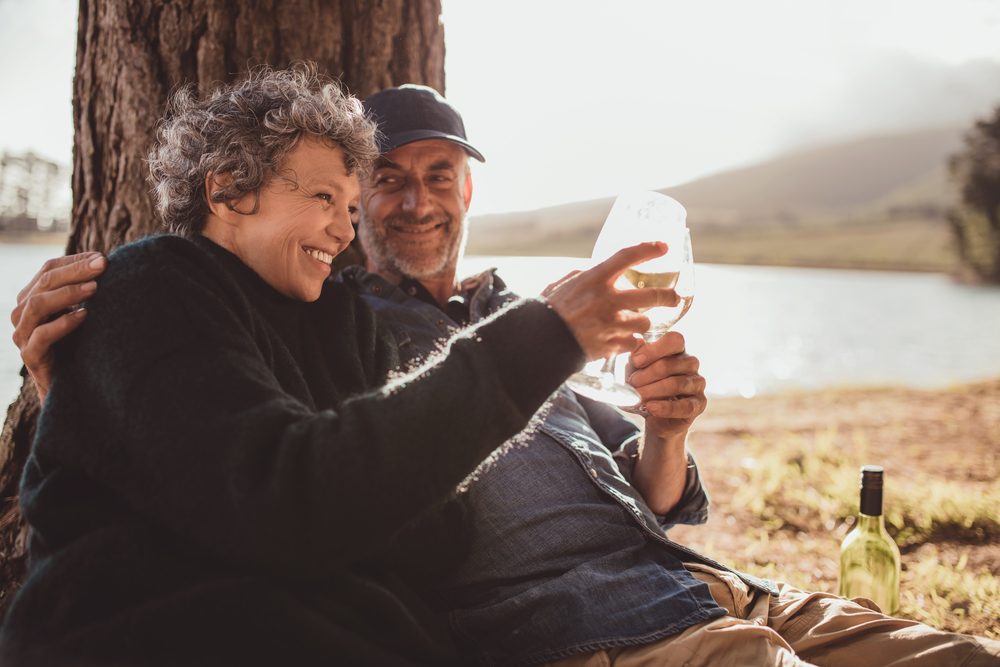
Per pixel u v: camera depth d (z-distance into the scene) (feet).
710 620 5.08
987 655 4.80
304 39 8.41
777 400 23.49
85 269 4.42
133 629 3.84
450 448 3.84
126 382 3.95
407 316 6.76
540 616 5.19
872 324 54.85
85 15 8.21
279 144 4.82
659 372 5.97
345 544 3.77
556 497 5.72
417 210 7.38
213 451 3.76
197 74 7.99
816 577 9.30
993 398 22.48
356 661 4.15
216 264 4.61
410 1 9.14
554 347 4.03
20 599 3.98
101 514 4.10
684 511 6.82
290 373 4.79
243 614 3.93
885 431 18.07
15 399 7.90
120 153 8.00
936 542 10.22
